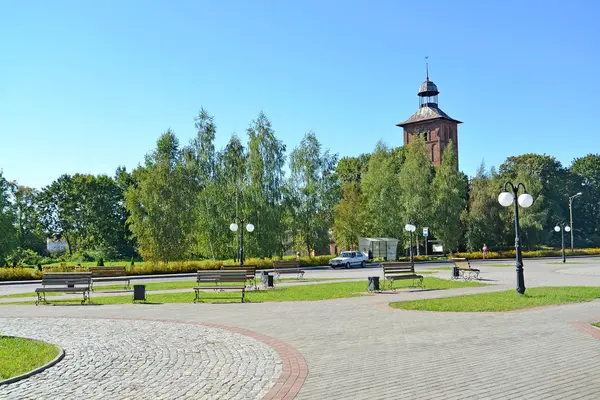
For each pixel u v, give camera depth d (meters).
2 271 34.78
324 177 56.72
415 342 10.12
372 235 62.28
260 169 51.41
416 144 62.62
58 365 8.52
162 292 22.27
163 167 50.34
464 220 66.69
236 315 14.49
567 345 9.62
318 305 16.58
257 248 49.47
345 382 7.29
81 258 73.94
